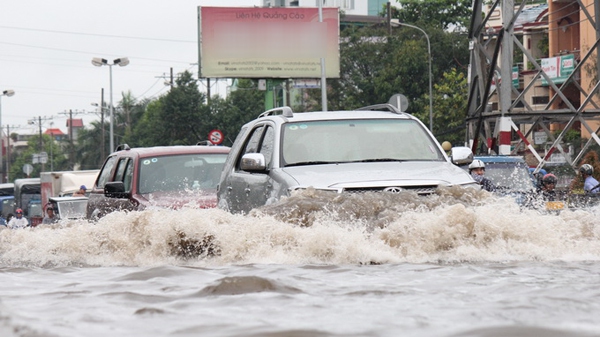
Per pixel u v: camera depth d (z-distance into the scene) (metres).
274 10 124.44
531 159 72.25
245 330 7.83
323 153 21.89
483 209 16.86
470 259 15.64
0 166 191.00
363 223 17.16
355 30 158.25
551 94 110.44
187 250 16.69
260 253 16.06
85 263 16.81
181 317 8.73
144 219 17.16
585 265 14.18
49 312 9.23
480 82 60.28
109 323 8.35
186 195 32.00
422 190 19.33
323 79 90.94
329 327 7.95
